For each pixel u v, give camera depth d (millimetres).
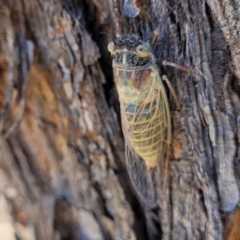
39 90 115
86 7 109
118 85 106
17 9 107
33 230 128
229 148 100
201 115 100
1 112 119
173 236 110
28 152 122
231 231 104
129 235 118
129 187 117
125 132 109
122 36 105
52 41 109
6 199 130
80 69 110
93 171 118
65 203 123
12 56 110
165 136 105
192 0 96
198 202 105
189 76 100
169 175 108
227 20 93
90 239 122
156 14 101
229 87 97
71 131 116
